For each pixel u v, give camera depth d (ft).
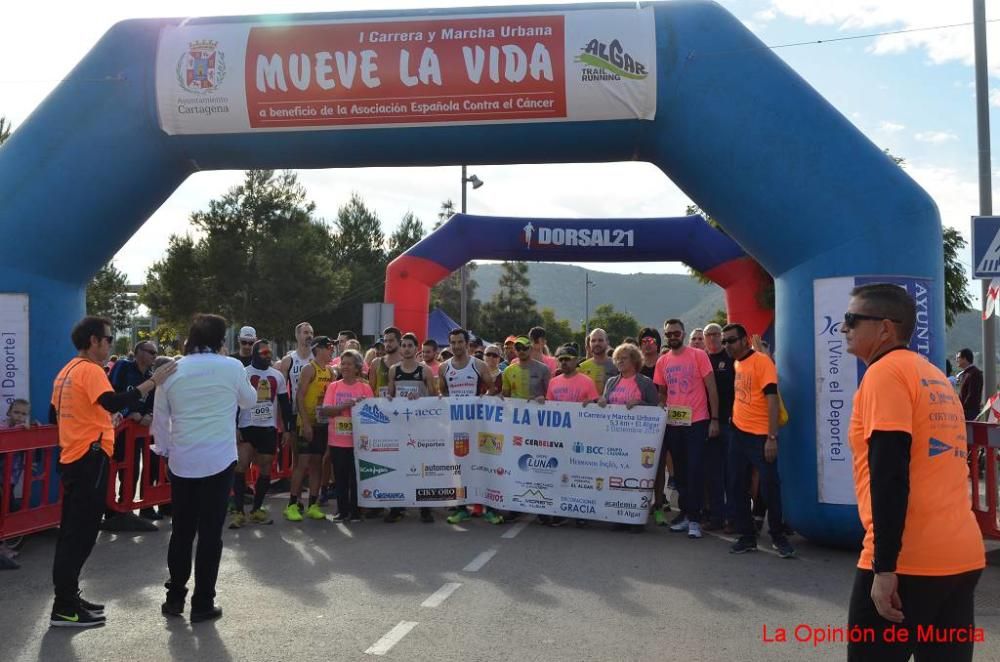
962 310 59.47
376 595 19.40
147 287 167.43
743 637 16.52
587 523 29.37
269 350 29.48
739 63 26.22
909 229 24.32
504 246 51.85
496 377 34.30
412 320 52.06
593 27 27.04
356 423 29.45
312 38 27.96
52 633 16.72
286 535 26.84
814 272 25.00
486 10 27.89
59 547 17.31
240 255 164.14
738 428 24.59
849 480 24.27
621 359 28.89
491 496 29.30
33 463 25.21
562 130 27.45
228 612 18.10
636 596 19.45
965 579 9.36
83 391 17.74
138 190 28.99
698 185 27.02
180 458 17.69
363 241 232.73
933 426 9.42
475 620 17.46
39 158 27.94
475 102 27.37
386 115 27.73
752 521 24.70
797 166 25.07
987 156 34.14
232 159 29.25
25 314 27.61
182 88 28.07
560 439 28.71
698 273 63.72
